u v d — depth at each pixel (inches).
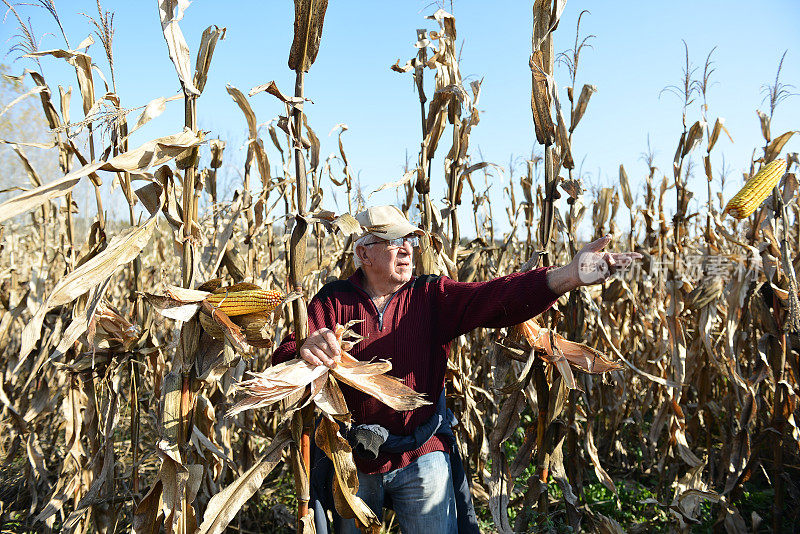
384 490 102.0
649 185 198.1
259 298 86.0
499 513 125.6
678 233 164.2
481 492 182.2
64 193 74.2
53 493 135.2
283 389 83.4
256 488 91.4
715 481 183.2
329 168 160.7
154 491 95.2
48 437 185.3
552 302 92.3
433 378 102.2
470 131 144.6
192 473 91.9
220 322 86.5
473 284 100.2
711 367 185.5
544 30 115.5
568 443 140.1
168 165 90.0
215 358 92.4
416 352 99.7
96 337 106.2
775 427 144.6
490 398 178.4
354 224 88.5
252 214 164.2
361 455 95.7
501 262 191.9
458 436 162.9
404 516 101.1
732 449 151.3
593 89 122.6
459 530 109.1
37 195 72.0
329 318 102.1
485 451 154.9
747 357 187.3
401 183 138.4
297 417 91.5
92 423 119.6
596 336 182.5
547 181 120.0
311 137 116.5
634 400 222.8
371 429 95.4
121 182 100.3
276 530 157.8
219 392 141.3
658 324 197.0
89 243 108.0
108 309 106.3
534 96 117.5
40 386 135.8
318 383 85.9
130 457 186.2
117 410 113.6
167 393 91.5
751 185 111.6
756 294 148.3
